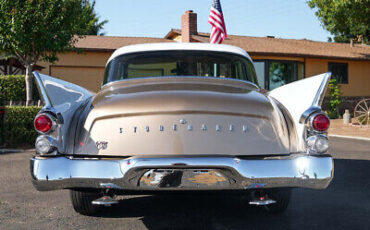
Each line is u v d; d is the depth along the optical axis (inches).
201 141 118.2
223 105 123.6
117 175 115.0
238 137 120.5
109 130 121.6
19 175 246.4
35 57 460.8
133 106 123.0
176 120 119.7
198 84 141.9
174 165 113.3
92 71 815.1
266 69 846.5
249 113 123.8
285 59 866.8
